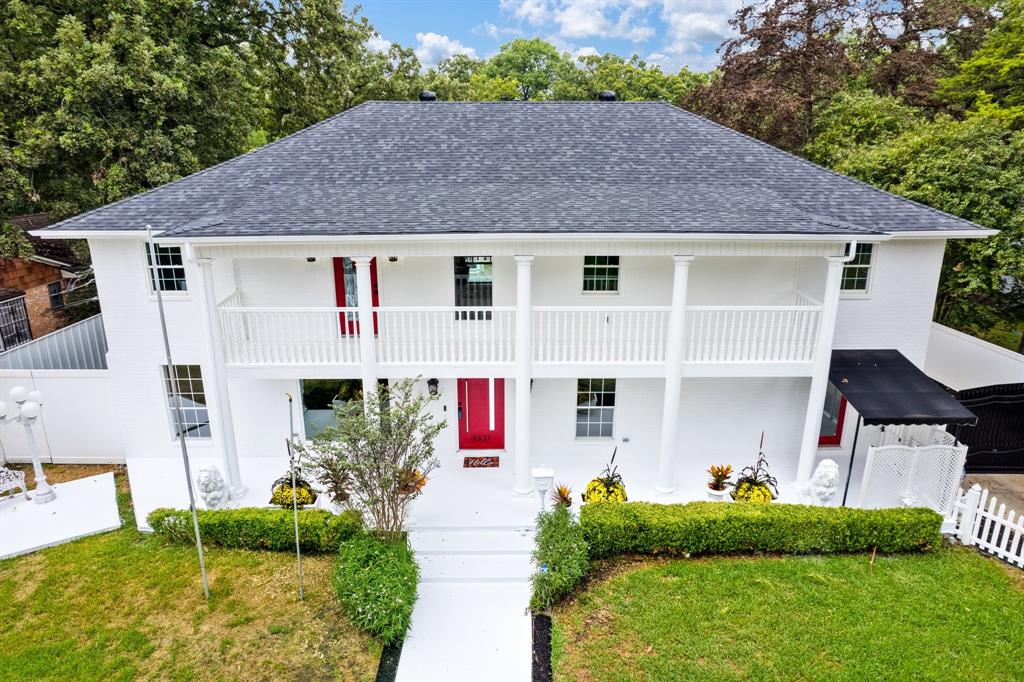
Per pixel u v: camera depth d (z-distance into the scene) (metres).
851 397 11.54
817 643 8.36
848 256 11.00
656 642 8.44
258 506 11.92
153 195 12.46
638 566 10.14
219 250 10.83
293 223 10.69
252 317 13.16
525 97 63.31
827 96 26.08
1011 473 13.70
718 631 8.61
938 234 11.90
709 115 28.02
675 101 50.28
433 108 15.19
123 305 12.77
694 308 11.62
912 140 17.06
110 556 10.34
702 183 12.88
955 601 9.22
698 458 13.98
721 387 13.78
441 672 8.08
